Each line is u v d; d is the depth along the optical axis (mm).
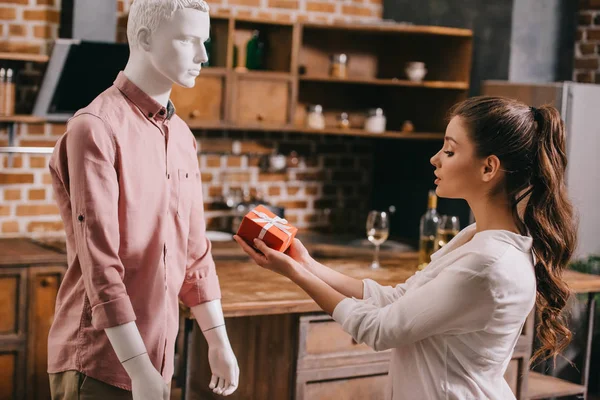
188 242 2291
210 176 4781
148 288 2096
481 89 4453
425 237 3660
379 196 5238
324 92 4973
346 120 4781
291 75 4590
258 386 3248
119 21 4387
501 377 1783
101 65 3951
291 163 4988
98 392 2041
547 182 1725
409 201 4992
